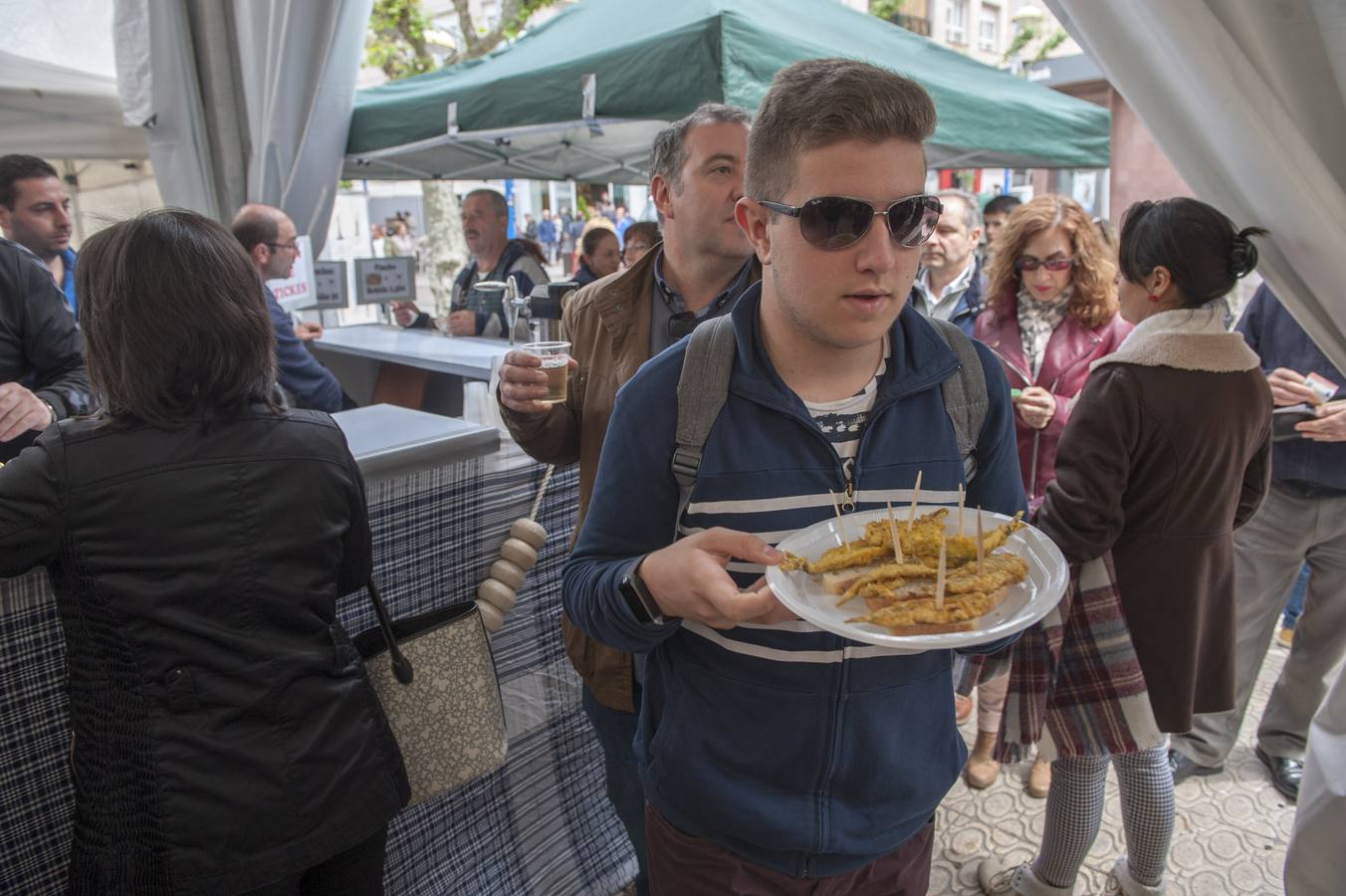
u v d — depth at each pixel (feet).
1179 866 7.83
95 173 19.11
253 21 14.96
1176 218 5.66
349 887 4.52
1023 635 6.16
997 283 9.45
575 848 7.44
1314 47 5.07
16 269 7.54
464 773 5.26
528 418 5.58
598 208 52.65
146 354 3.80
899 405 3.59
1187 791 8.84
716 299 5.76
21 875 4.50
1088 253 8.86
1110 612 5.97
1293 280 5.73
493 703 5.41
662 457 3.63
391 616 5.92
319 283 13.93
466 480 6.25
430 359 12.01
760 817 3.58
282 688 3.99
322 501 4.22
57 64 15.47
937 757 3.84
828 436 3.55
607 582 3.44
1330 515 7.92
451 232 33.53
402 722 5.05
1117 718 5.97
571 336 6.26
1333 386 7.64
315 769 4.08
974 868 7.88
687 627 3.77
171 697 3.79
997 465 3.84
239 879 3.86
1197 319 5.71
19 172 10.34
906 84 3.04
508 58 14.94
